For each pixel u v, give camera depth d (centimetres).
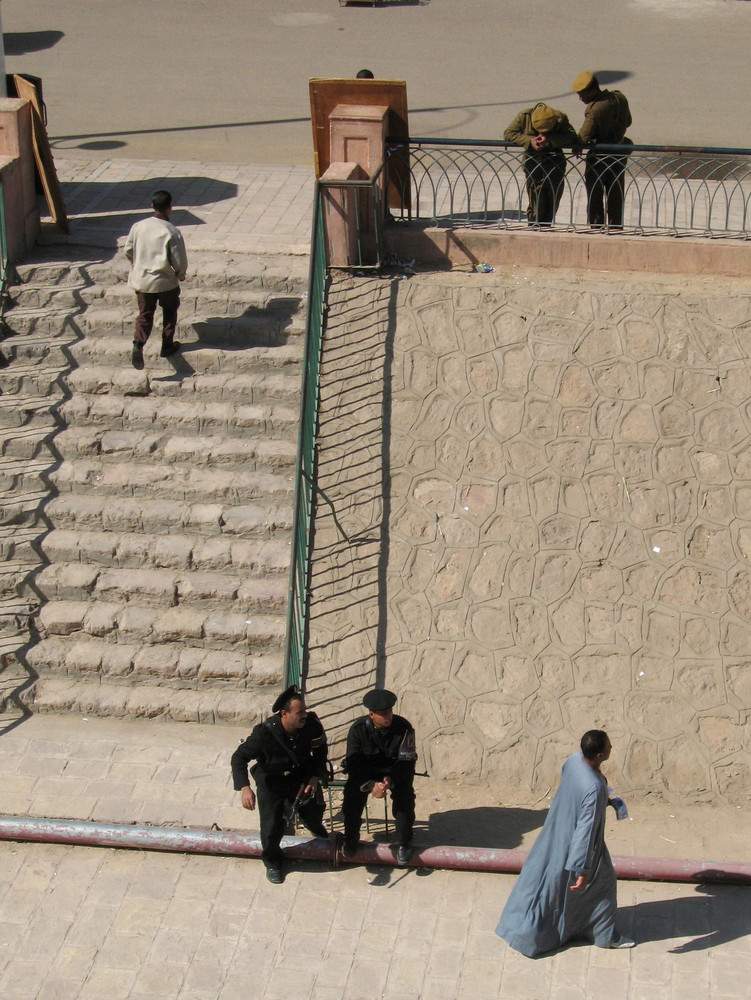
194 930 761
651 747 880
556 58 1978
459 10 2247
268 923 766
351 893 788
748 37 2086
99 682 975
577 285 1117
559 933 732
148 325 1086
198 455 1058
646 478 990
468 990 713
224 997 714
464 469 1006
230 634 967
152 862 818
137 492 1049
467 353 1066
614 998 703
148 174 1482
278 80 1883
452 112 1722
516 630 933
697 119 1684
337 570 971
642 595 942
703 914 763
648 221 1275
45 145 1224
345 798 785
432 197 1374
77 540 1023
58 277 1189
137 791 876
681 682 906
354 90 1172
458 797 872
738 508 973
